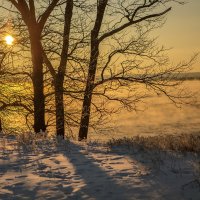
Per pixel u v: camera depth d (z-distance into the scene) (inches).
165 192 283.1
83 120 801.6
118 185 305.0
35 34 712.4
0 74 816.3
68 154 439.5
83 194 287.6
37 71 727.1
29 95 856.9
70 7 767.1
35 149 468.1
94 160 402.3
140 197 275.3
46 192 294.8
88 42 783.1
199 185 290.0
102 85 803.4
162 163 366.3
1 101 864.3
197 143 461.1
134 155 422.3
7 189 305.3
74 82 804.6
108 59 761.6
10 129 957.8
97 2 770.8
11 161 403.9
